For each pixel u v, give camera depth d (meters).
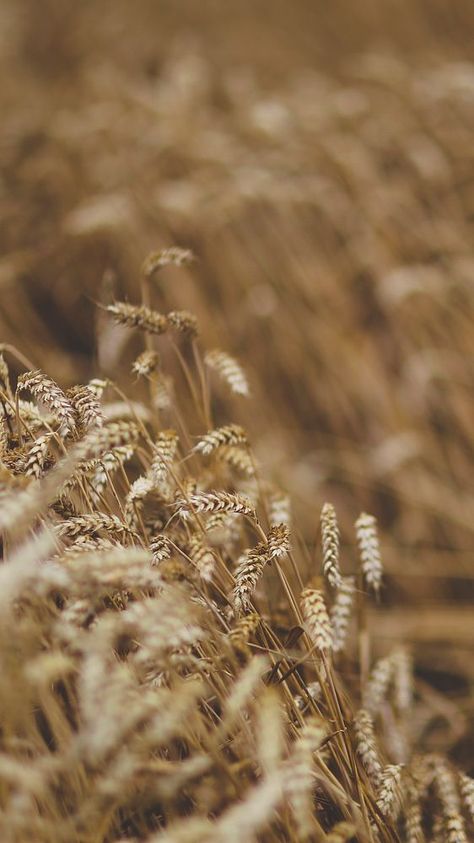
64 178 3.19
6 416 1.84
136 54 4.62
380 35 4.46
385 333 2.90
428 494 2.61
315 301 2.85
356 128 3.33
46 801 1.67
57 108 3.75
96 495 1.83
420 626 2.46
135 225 2.91
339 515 2.64
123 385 2.48
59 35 4.85
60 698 1.72
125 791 1.66
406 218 2.98
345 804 1.76
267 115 3.24
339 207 3.05
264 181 2.96
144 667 1.73
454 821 1.84
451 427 2.72
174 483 1.92
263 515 2.02
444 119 3.28
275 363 2.89
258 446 2.57
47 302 2.98
